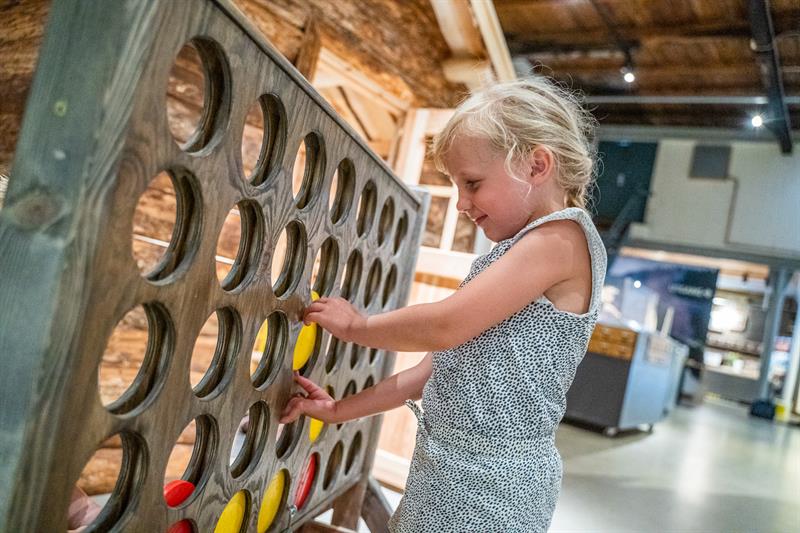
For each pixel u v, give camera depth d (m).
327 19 2.68
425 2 3.15
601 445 4.54
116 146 0.49
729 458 5.06
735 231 8.78
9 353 0.48
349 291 1.17
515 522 0.87
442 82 3.31
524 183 0.88
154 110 0.53
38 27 1.79
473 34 3.14
